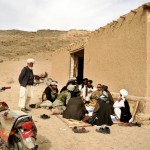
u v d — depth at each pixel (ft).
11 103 36.73
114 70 33.83
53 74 67.97
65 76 56.18
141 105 27.04
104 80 36.70
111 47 35.04
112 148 17.88
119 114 26.71
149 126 24.98
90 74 42.27
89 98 34.88
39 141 18.94
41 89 57.52
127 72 30.66
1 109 16.10
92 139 19.94
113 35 34.58
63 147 17.84
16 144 14.38
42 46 169.27
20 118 14.24
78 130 21.72
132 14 30.30
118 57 32.96
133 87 29.22
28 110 31.01
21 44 176.45
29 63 30.27
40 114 28.96
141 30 28.32
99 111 24.71
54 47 165.68
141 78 27.86
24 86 29.58
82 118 26.35
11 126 14.29
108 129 22.03
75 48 50.19
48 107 32.37
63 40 187.93
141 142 19.47
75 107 26.37
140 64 28.22
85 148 17.75
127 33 31.09
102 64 37.70
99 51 39.01
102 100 25.26
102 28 38.11
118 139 20.13
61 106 29.81
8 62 124.06
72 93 30.19
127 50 30.91
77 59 54.75
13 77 94.32
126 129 23.47
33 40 187.01
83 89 35.42
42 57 140.97
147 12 27.55
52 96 33.65
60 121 25.77
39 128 22.71
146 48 27.35
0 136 15.23
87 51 44.19
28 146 13.30
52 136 20.43
